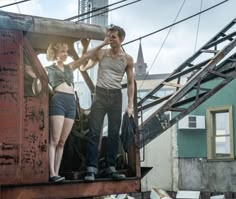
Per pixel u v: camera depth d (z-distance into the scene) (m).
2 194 5.05
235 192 18.84
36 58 5.45
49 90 5.72
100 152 6.66
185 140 20.16
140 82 28.48
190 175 19.98
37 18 5.57
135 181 6.51
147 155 20.33
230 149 19.00
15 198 5.13
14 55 5.26
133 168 6.59
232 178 18.94
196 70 13.36
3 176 5.05
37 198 5.32
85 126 6.57
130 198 17.73
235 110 18.88
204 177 19.64
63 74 5.76
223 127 19.45
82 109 6.79
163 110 12.04
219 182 19.27
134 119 6.61
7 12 5.31
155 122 11.98
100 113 6.26
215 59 12.30
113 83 6.33
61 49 5.79
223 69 13.02
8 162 5.09
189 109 12.34
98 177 6.35
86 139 6.35
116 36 6.27
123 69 6.41
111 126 6.37
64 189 5.63
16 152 5.15
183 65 13.50
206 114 19.73
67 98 5.73
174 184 20.30
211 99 19.58
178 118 12.27
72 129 6.40
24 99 5.30
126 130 6.47
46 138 5.43
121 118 6.46
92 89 7.04
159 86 13.20
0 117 5.11
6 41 5.23
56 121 5.62
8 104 5.16
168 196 18.56
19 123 5.21
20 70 5.28
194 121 19.72
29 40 5.90
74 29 5.97
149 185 20.19
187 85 12.23
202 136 19.86
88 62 6.51
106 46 6.82
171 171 20.42
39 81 5.45
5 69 5.19
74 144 6.38
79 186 5.81
